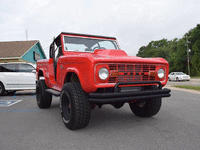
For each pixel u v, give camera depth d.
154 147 2.55
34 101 7.23
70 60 3.51
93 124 3.73
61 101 3.61
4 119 4.32
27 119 4.28
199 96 7.87
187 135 3.00
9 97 8.83
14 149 2.57
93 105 3.68
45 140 2.90
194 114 4.49
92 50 4.66
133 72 3.23
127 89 3.24
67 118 3.41
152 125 3.60
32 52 24.72
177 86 12.84
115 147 2.58
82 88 3.15
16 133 3.26
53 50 4.70
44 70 5.50
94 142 2.78
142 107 4.15
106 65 2.99
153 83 3.38
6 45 24.17
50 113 4.93
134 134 3.09
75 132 3.26
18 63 9.87
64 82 3.89
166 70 3.60
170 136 2.96
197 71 37.53
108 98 2.89
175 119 4.02
